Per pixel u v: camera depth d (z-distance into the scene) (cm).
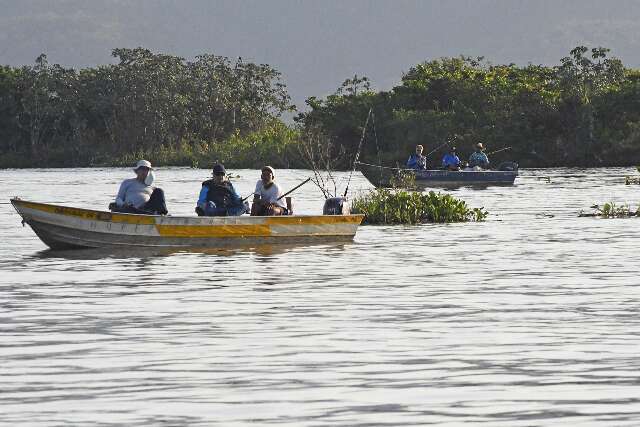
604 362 3134
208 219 6438
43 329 3709
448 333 3609
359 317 3938
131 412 2591
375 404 2662
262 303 4291
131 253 6231
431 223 8488
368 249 6456
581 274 5222
